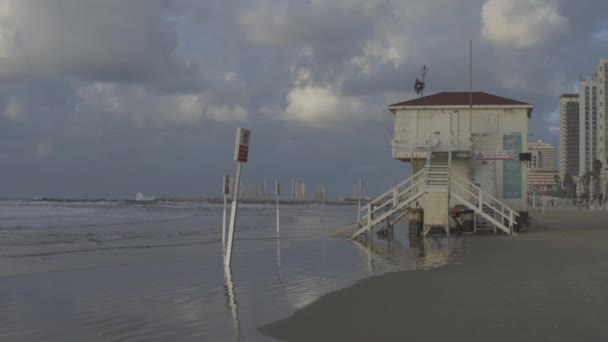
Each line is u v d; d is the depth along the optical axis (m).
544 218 50.31
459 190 30.53
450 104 31.25
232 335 7.29
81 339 7.25
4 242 22.48
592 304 8.75
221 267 14.48
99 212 58.97
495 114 30.78
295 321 7.98
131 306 9.30
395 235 28.56
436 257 16.61
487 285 10.73
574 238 22.69
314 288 10.90
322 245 21.72
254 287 11.15
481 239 23.11
